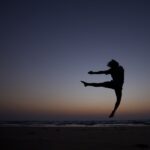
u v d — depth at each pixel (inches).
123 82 323.3
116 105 320.5
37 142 651.5
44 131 1120.8
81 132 1072.2
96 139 741.3
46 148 541.6
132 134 970.1
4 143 627.8
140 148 551.5
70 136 847.7
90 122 3688.5
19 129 1268.5
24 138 759.1
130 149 534.3
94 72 319.3
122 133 1026.7
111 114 319.9
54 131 1130.0
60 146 573.3
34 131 1106.1
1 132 1013.8
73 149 527.8
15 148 543.2
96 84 319.3
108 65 326.3
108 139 743.1
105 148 543.8
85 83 322.7
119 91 319.9
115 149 530.0
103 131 1165.1
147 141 695.7
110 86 319.0
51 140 703.1
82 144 610.9
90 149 527.2
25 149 529.7
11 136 826.2
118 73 320.8
